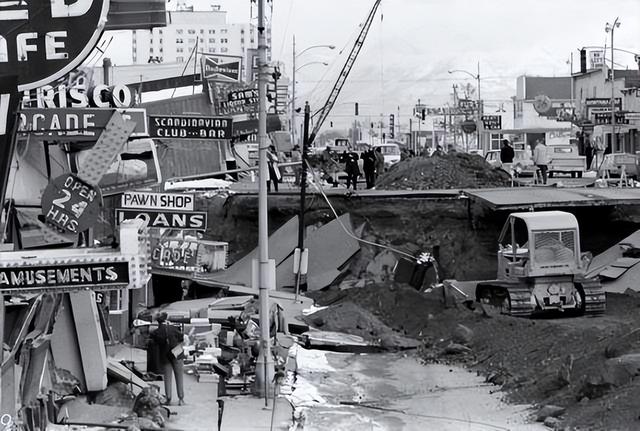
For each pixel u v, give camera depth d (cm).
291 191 5647
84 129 2398
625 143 10094
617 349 2616
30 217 2584
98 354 2428
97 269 1869
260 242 2756
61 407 2258
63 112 2544
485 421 2462
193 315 3688
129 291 3438
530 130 12731
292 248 5128
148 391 2341
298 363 3284
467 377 3061
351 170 6153
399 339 3609
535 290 3831
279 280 4934
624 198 4772
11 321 2108
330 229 5162
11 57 2386
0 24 2386
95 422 2198
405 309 3997
